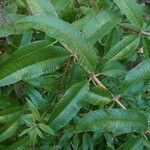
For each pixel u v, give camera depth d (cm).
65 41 27
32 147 30
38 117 29
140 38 32
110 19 31
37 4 30
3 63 27
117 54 30
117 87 30
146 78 28
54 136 31
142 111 28
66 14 34
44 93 34
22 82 33
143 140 28
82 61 28
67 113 28
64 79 31
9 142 33
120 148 28
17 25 28
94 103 28
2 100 33
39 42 28
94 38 31
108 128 27
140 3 51
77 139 31
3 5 33
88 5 39
